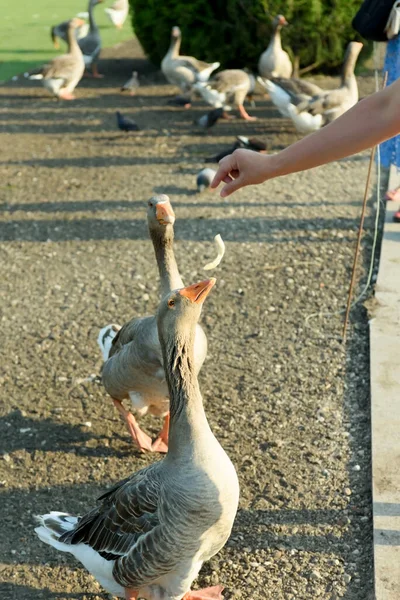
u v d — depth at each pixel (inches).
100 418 181.3
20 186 263.4
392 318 199.2
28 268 224.2
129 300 211.6
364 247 228.1
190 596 149.6
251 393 184.9
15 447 175.2
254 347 196.2
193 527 130.3
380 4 200.2
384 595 147.1
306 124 277.7
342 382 186.5
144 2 339.3
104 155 282.2
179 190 258.7
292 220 241.4
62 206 251.9
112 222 243.3
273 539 158.6
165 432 175.0
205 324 202.8
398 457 165.9
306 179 264.5
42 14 464.4
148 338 160.1
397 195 241.9
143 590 145.3
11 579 154.6
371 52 331.0
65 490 167.6
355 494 164.7
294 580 153.2
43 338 200.5
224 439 175.3
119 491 141.4
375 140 111.9
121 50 398.3
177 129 300.5
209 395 184.4
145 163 276.2
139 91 338.0
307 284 214.7
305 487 166.2
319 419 178.7
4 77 354.9
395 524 156.0
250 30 323.0
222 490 129.6
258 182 125.2
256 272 219.8
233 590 152.1
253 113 314.3
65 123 307.4
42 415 181.6
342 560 155.5
